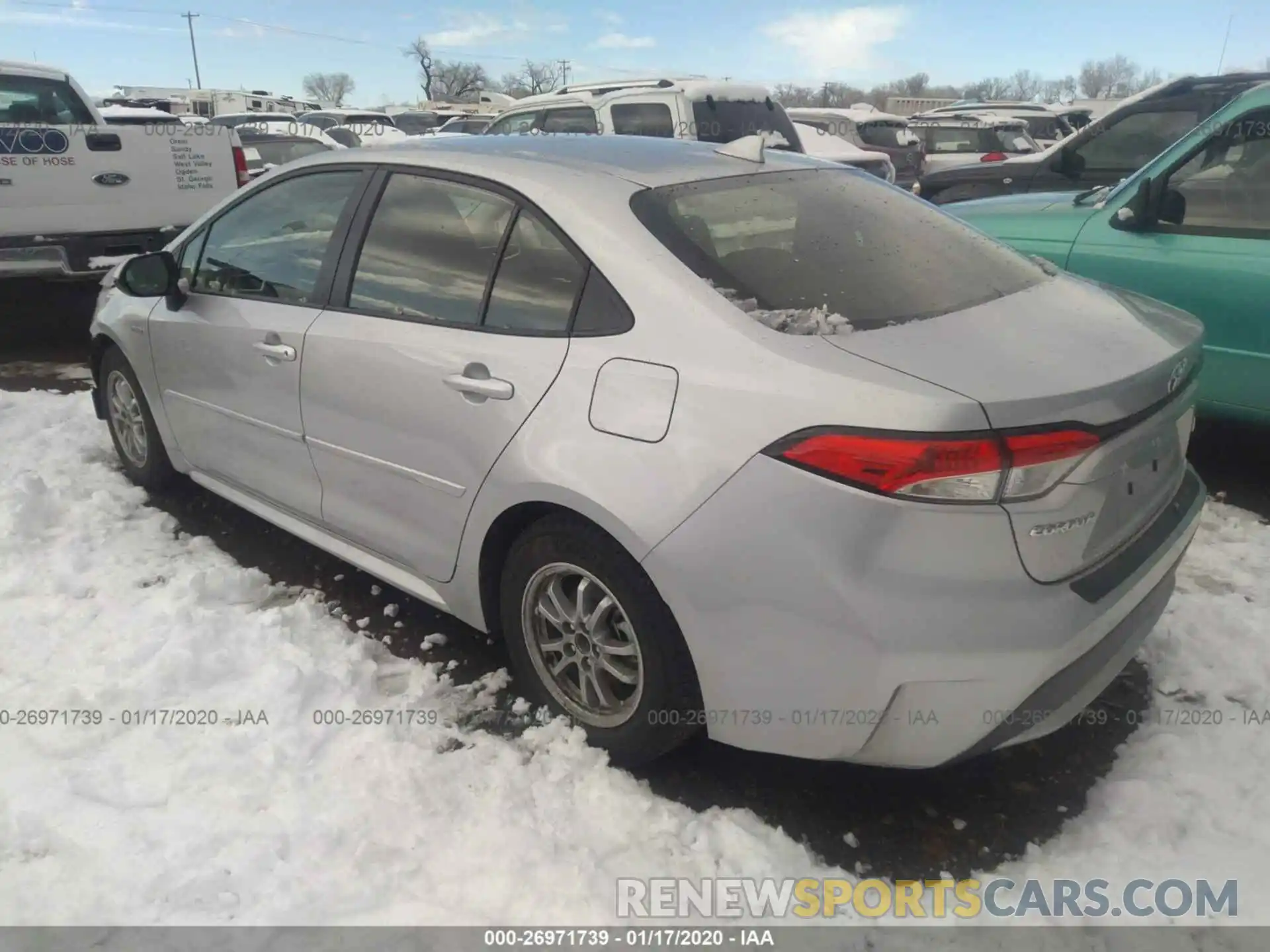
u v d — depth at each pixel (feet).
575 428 8.21
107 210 23.56
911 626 6.84
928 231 9.95
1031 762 9.01
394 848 7.82
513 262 9.12
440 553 9.80
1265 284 13.69
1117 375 7.36
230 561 12.72
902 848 8.05
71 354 24.13
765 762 9.03
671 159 9.93
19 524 13.08
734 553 7.32
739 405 7.34
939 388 6.84
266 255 11.86
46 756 8.79
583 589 8.66
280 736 9.02
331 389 10.48
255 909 7.29
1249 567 12.40
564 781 8.62
